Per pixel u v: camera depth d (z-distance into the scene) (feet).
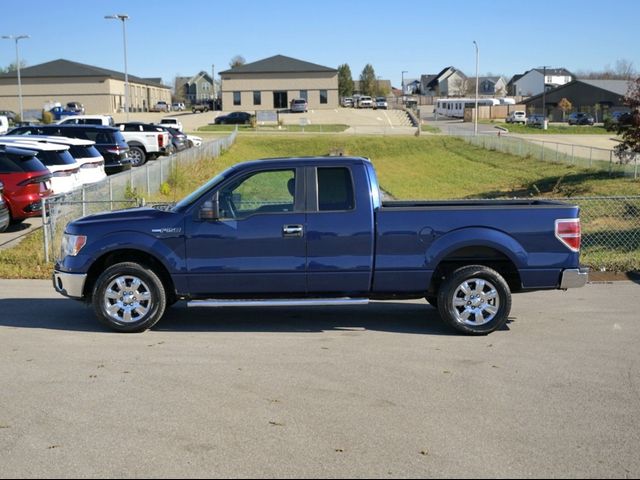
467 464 14.06
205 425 16.02
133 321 24.41
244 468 13.85
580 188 87.45
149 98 342.23
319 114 284.61
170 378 19.40
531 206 24.97
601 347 22.81
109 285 24.40
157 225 24.32
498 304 24.25
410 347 22.79
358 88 509.76
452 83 478.59
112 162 81.00
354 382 19.10
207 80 495.41
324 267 24.29
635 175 90.53
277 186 24.56
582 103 311.06
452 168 141.28
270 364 20.76
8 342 23.18
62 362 20.90
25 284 34.22
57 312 27.96
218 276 24.31
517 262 24.40
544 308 28.76
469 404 17.43
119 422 16.19
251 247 24.20
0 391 18.29
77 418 16.43
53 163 53.88
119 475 13.55
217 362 20.95
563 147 158.30
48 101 273.13
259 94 297.12
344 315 27.81
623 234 51.88
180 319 26.99
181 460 14.21
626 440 15.29
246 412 16.83
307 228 24.18
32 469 13.80
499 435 15.51
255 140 181.37
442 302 24.34
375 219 24.26
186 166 91.30
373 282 24.50
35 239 44.47
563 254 24.48
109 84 276.41
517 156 145.28
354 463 14.08
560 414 16.79
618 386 18.88
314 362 20.98
